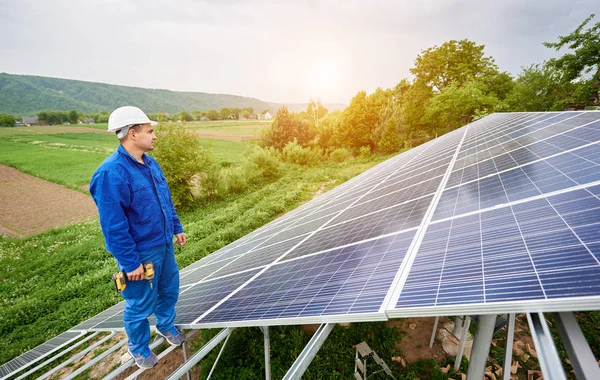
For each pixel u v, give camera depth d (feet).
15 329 37.50
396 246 12.00
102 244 66.69
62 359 30.12
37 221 98.48
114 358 28.94
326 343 23.99
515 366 19.53
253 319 11.27
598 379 4.93
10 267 61.31
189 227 72.74
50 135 383.24
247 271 19.47
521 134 22.94
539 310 5.63
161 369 25.62
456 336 22.39
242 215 76.28
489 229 9.62
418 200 17.01
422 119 146.82
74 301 42.39
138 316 11.33
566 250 6.81
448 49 149.69
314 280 12.66
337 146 194.80
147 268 10.69
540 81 92.43
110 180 9.68
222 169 117.29
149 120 11.02
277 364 23.08
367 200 24.59
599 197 8.29
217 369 23.98
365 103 174.40
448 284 7.68
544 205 9.45
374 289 9.27
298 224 28.89
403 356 21.86
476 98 112.78
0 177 163.22
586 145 13.34
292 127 197.47
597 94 81.05
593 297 5.15
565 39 74.28
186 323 14.17
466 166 20.01
